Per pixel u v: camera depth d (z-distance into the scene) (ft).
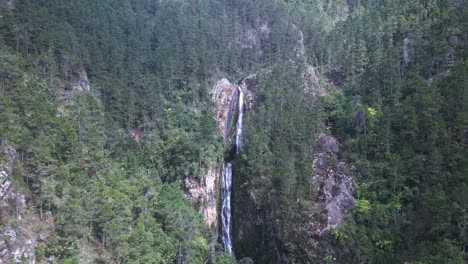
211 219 224.53
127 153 224.74
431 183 152.66
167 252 175.52
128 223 174.50
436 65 196.44
